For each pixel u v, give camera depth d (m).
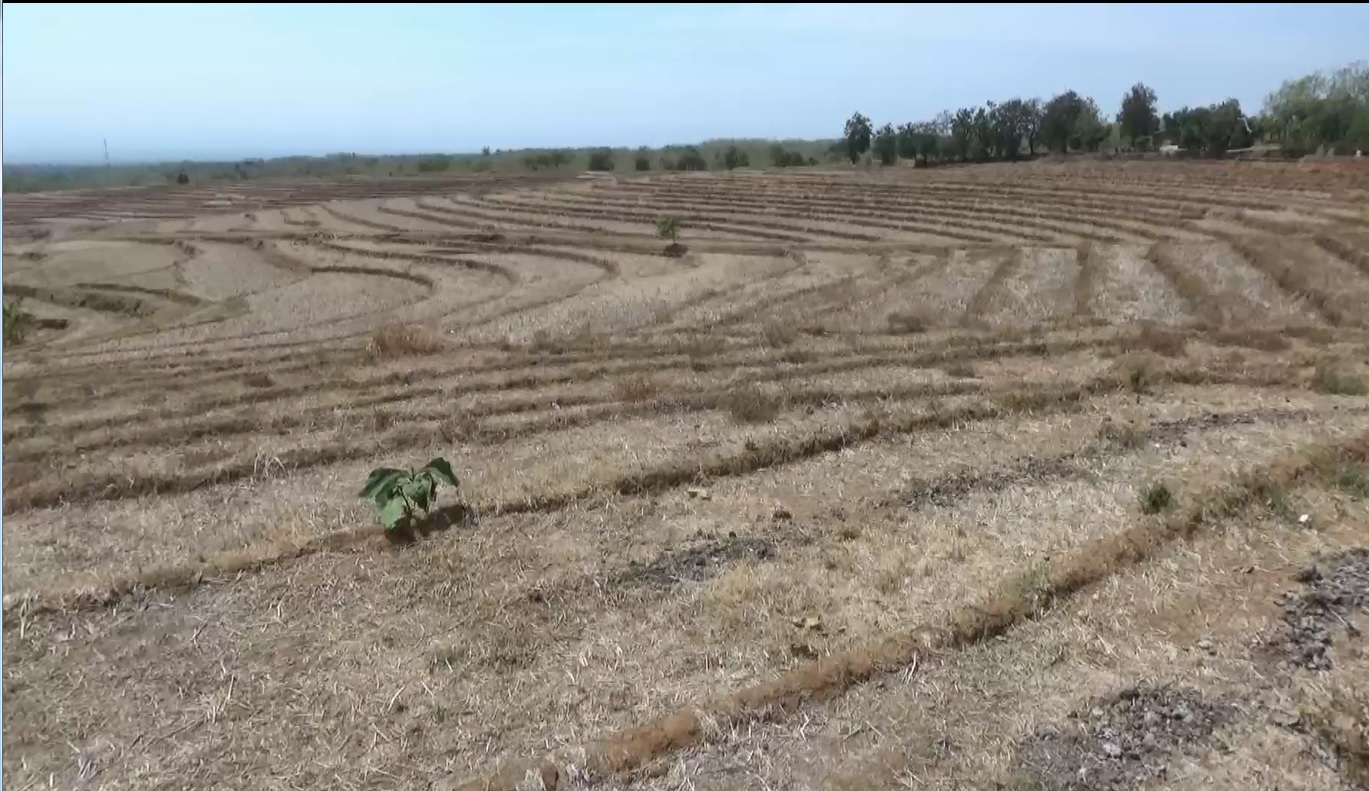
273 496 10.20
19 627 7.31
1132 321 18.05
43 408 13.87
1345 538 8.24
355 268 36.41
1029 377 13.98
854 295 23.25
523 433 12.09
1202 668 6.41
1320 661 6.45
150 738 6.07
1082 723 5.91
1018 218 40.28
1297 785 5.33
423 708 6.29
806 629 7.06
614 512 9.36
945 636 6.86
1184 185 46.16
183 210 67.56
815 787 5.48
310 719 6.21
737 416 12.24
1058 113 74.56
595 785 5.56
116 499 10.16
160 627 7.38
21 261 43.69
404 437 11.85
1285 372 13.51
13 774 5.71
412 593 7.80
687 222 46.41
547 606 7.55
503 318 22.23
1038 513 9.10
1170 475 9.84
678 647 6.92
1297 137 63.25
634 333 19.16
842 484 10.09
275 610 7.57
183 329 24.62
